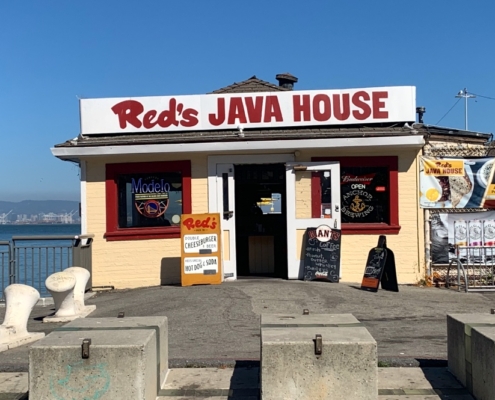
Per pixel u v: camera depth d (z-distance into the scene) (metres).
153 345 5.13
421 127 12.68
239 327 7.97
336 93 11.80
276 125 11.85
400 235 11.64
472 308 9.26
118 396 4.67
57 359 4.68
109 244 11.73
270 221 12.57
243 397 5.36
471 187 11.70
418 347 6.94
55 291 8.67
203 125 11.87
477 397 5.17
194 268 10.99
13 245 10.55
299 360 4.65
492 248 11.52
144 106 11.89
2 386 5.73
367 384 4.63
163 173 11.88
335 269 11.28
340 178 11.73
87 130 11.91
